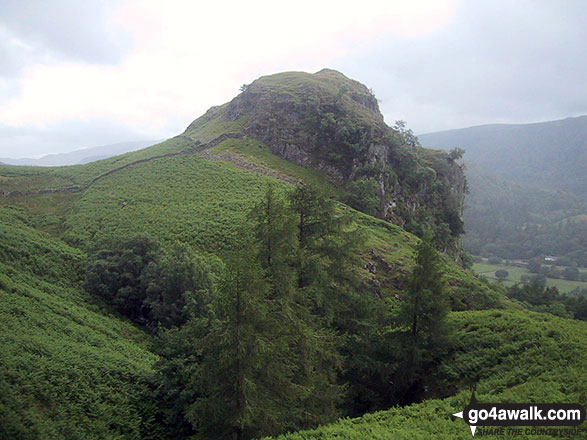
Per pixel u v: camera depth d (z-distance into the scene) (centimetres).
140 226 4397
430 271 1962
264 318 1444
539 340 1795
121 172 6328
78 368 1883
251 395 1377
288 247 1888
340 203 5744
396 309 2864
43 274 3262
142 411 1811
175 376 1769
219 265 3528
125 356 2303
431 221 7062
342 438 1253
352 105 8362
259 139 7712
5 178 5812
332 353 1828
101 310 3052
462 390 1673
